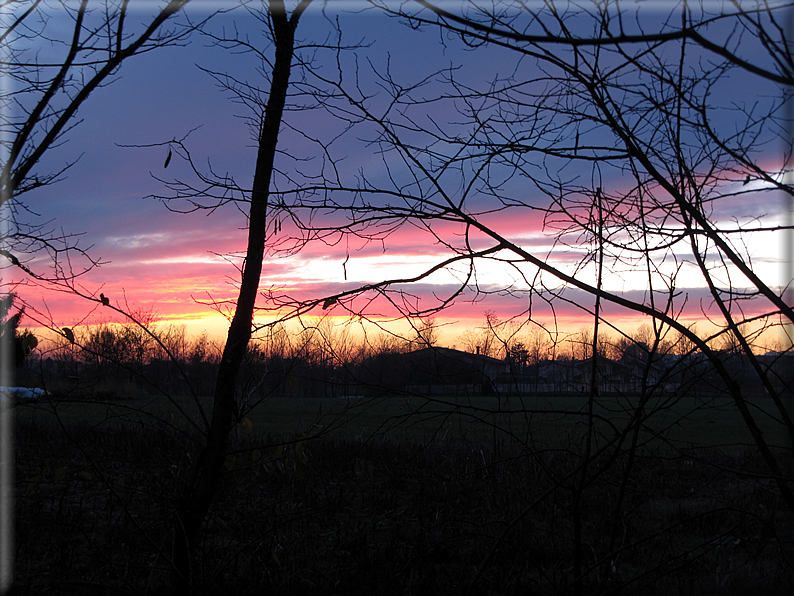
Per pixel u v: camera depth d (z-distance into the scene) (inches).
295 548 209.9
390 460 390.9
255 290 158.1
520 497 198.2
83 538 232.8
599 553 214.1
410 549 231.0
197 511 152.6
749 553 197.5
